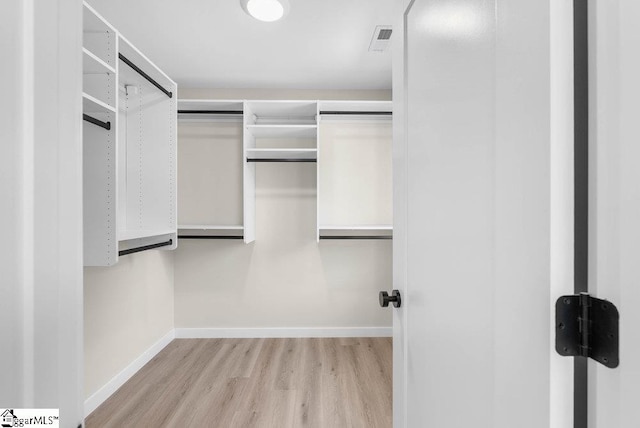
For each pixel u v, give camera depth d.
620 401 0.33
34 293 0.40
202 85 2.88
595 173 0.36
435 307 0.72
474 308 0.55
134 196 2.30
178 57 2.39
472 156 0.56
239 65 2.51
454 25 0.63
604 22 0.34
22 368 0.39
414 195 0.86
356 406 1.91
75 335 0.47
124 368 2.21
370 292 2.98
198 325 2.96
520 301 0.43
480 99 0.54
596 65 0.35
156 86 2.07
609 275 0.34
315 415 1.83
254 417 1.82
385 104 2.67
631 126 0.32
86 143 1.66
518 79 0.44
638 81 0.31
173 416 1.83
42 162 0.41
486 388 0.52
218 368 2.38
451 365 0.64
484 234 0.52
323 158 2.95
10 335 0.37
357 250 2.98
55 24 0.42
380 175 2.96
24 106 0.38
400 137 0.96
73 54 0.46
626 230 0.33
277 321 2.98
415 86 0.85
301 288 2.97
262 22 1.96
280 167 2.95
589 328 0.37
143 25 1.99
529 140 0.41
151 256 2.58
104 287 2.03
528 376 0.42
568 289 0.38
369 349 2.70
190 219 2.92
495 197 0.49
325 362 2.46
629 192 0.32
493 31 0.50
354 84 2.87
